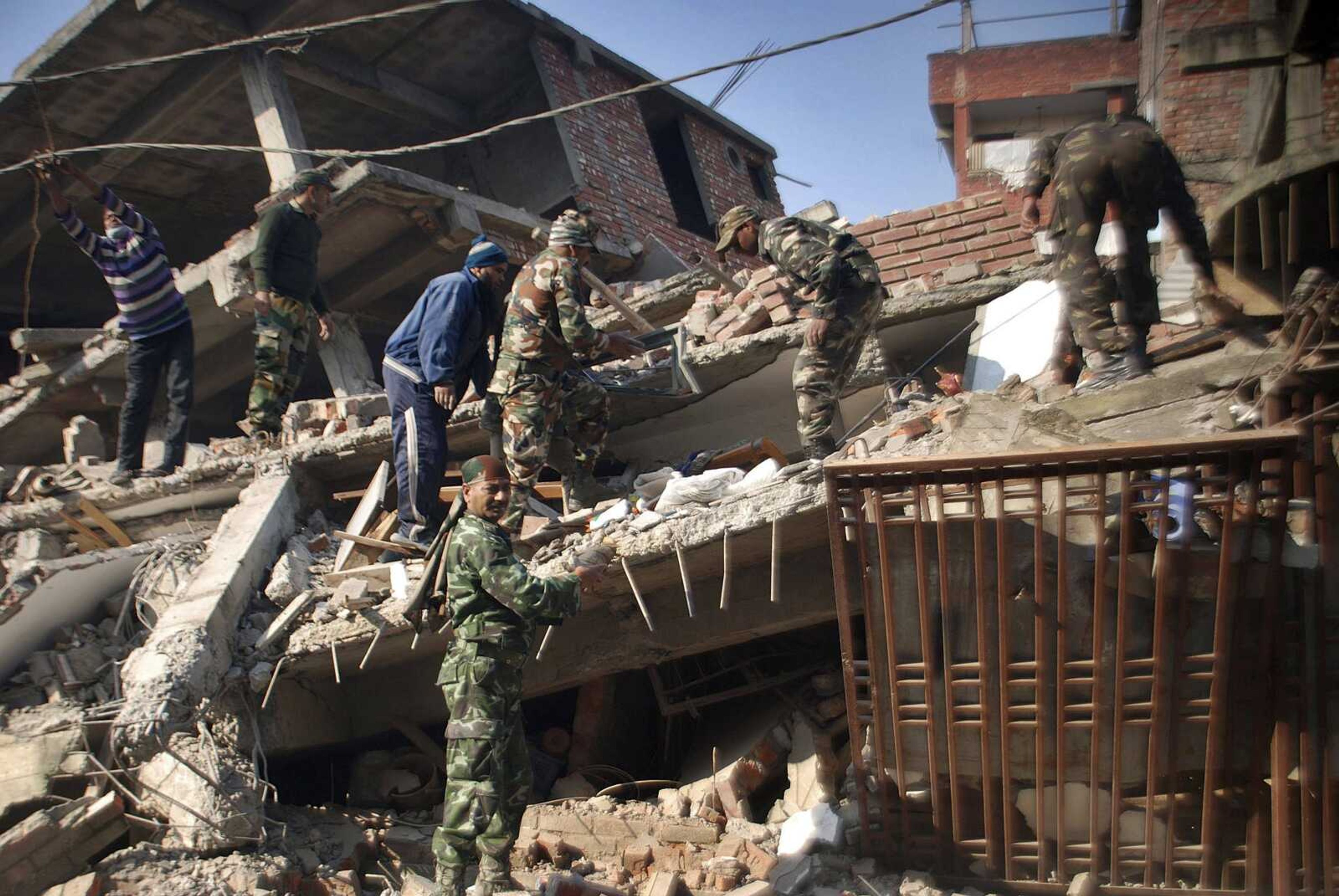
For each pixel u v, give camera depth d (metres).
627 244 12.39
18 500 8.14
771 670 6.51
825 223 8.46
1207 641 4.51
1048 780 4.83
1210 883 4.75
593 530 5.71
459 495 4.92
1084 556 4.54
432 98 12.88
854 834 5.27
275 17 10.68
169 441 8.02
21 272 13.84
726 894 4.90
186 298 10.05
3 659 5.95
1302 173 5.08
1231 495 4.27
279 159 10.45
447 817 4.59
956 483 4.48
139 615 6.36
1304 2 6.06
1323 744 4.43
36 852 4.89
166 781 5.33
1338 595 4.35
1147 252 5.48
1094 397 5.02
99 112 11.54
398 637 6.04
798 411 7.63
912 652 4.80
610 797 6.11
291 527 7.25
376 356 12.52
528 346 5.94
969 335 7.90
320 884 5.17
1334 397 4.45
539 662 6.41
